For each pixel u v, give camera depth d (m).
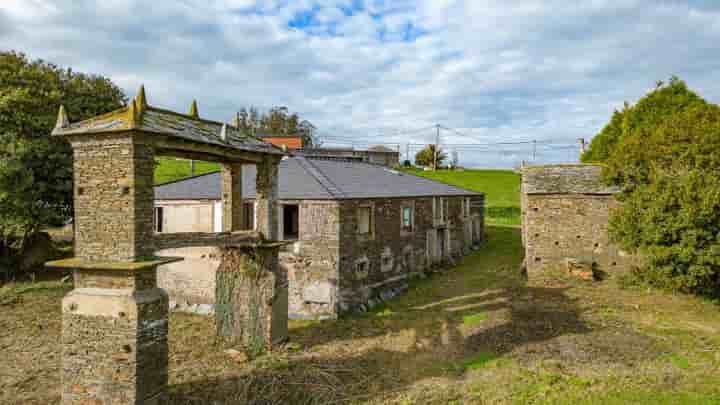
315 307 15.38
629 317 13.11
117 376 6.98
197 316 15.16
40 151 18.80
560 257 18.67
